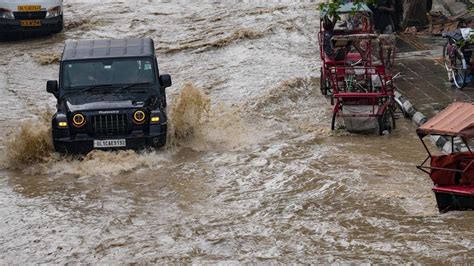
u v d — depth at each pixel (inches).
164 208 767.1
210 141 962.1
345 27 1259.8
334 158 892.6
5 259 660.7
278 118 1064.8
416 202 751.1
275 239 679.1
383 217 716.7
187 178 848.3
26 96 1230.3
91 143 890.7
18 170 892.0
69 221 741.3
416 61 1284.4
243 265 629.6
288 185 815.7
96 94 935.7
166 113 978.1
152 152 904.9
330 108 1106.7
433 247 649.0
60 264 646.5
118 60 964.0
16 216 757.3
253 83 1251.8
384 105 976.3
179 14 1792.6
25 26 1585.9
